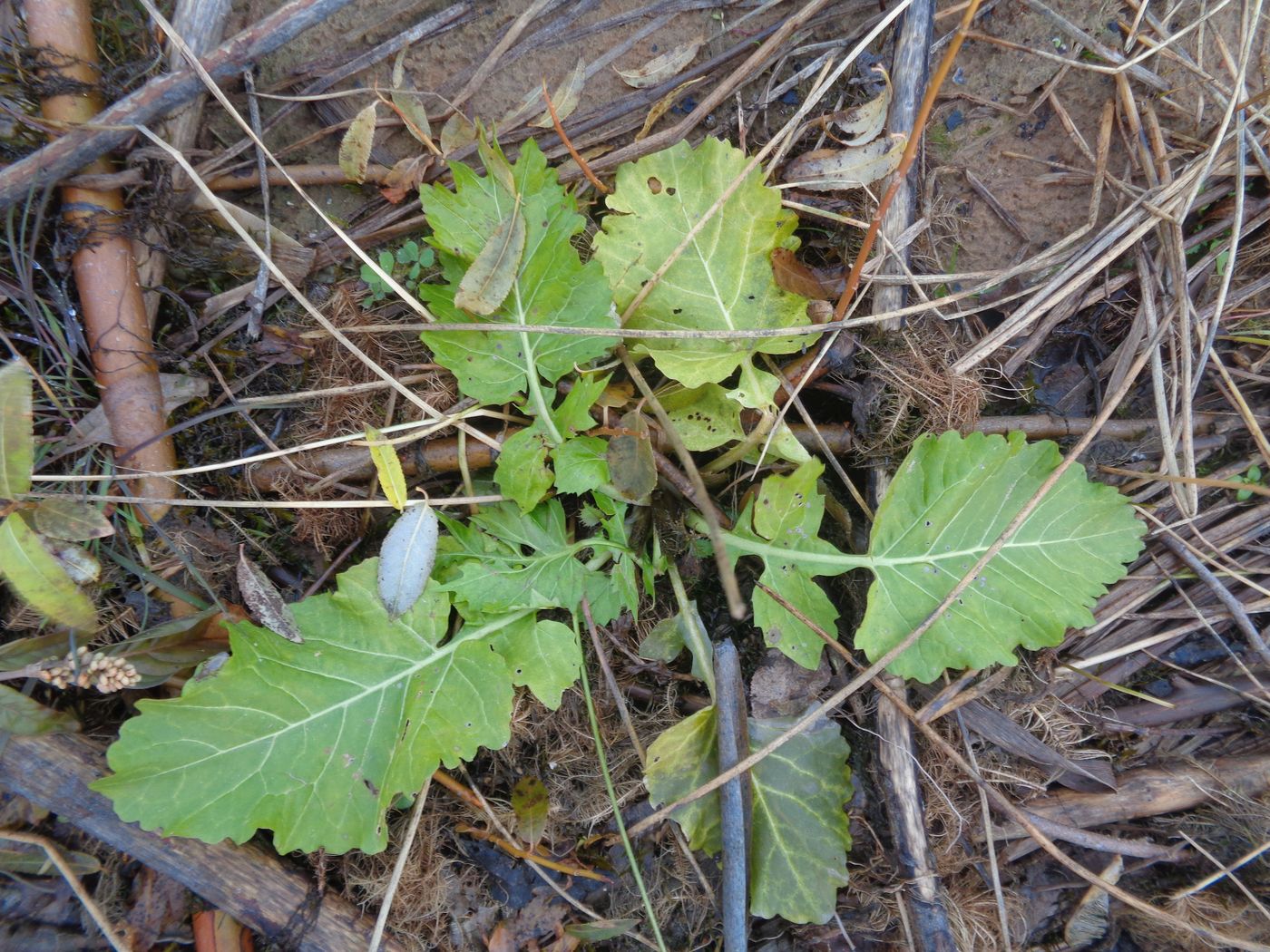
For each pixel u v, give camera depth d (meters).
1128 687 0.37
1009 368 0.37
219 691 0.31
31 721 0.31
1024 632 0.33
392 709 0.32
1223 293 0.35
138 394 0.33
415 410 0.35
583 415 0.32
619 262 0.34
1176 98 0.36
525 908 0.35
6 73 0.31
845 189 0.35
